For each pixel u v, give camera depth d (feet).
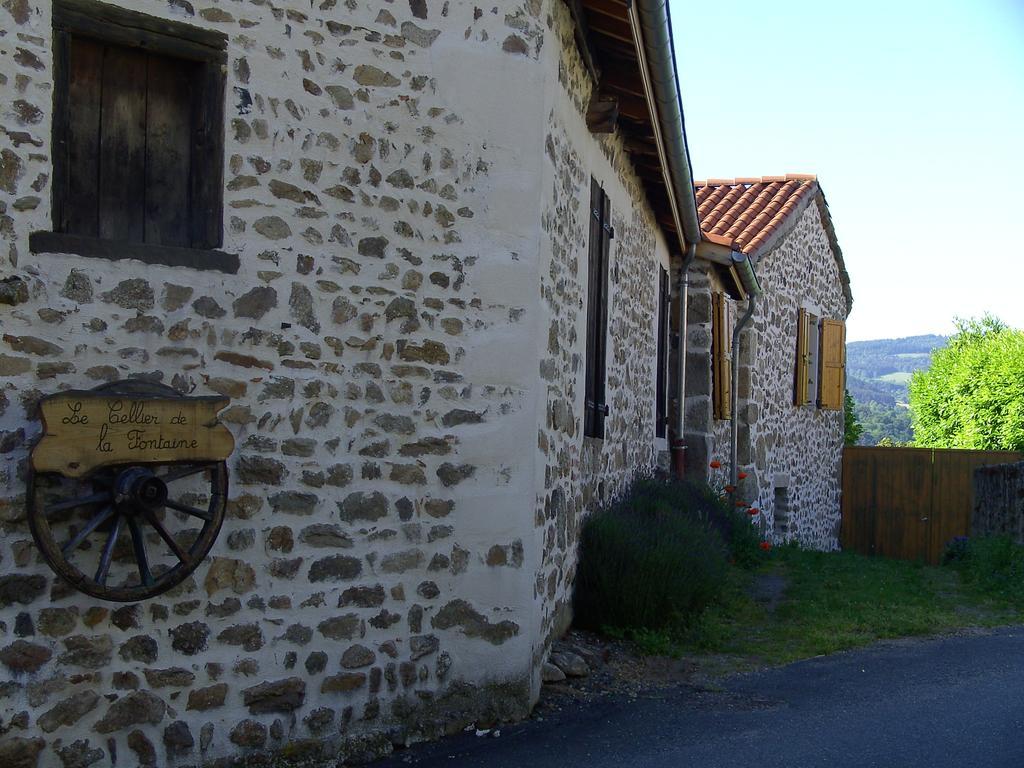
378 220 15.40
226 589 14.08
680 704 17.63
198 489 13.88
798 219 46.29
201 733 13.80
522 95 16.70
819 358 50.67
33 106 12.80
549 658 19.03
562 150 19.21
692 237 34.24
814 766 14.38
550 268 18.16
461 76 16.12
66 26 13.08
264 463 14.42
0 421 12.54
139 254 13.51
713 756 14.83
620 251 27.43
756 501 41.01
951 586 30.78
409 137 15.67
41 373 12.82
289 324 14.64
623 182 27.68
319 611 14.78
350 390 15.14
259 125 14.44
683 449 36.63
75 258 13.07
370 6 15.34
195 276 13.91
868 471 55.11
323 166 14.96
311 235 14.83
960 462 52.54
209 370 14.01
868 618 24.98
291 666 14.52
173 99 14.14
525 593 16.60
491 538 16.29
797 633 23.34
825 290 52.44
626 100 24.53
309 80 14.84
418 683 15.60
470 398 16.15
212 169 14.12
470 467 16.12
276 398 14.52
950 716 16.83
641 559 22.12
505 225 16.49
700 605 23.75
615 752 15.03
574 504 21.52
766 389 43.01
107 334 13.26
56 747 12.81
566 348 19.99
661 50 20.17
